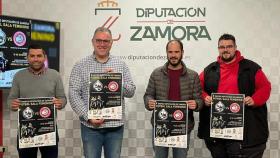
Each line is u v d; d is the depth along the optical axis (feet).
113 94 9.98
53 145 10.17
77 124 13.26
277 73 12.83
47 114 10.05
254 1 12.75
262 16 12.76
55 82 10.33
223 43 9.89
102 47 9.82
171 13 12.92
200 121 10.60
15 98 10.02
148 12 12.97
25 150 10.30
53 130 10.12
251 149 10.02
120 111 10.00
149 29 12.97
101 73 9.97
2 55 11.68
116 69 10.11
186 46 12.93
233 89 10.03
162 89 10.20
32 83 10.03
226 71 10.12
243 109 9.78
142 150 13.16
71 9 13.08
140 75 13.03
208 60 12.89
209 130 10.34
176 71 10.20
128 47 13.01
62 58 13.15
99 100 9.97
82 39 13.11
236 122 9.87
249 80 9.93
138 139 13.16
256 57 12.83
